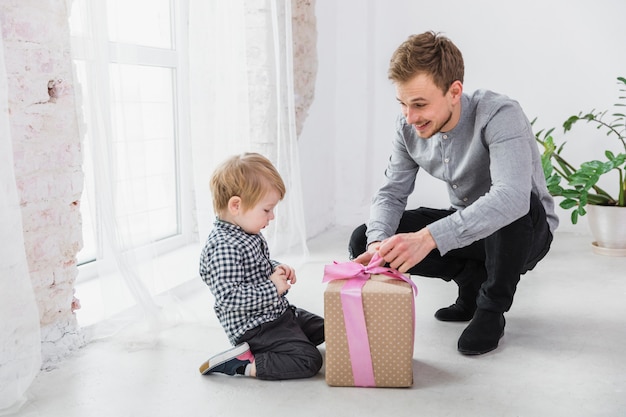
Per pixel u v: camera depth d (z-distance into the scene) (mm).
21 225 1560
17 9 1638
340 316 1577
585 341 1909
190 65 2264
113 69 1874
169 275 2293
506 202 1632
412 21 3508
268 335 1706
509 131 1693
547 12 3279
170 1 2309
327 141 3596
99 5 1785
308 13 3199
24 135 1689
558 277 2570
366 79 3570
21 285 1557
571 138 3357
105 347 1916
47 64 1739
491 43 3396
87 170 1888
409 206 3680
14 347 1547
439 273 2045
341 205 3768
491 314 1833
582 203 2844
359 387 1629
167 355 1855
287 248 2859
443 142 1828
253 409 1517
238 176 1689
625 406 1509
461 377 1676
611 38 3205
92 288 2232
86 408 1536
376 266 1685
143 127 1988
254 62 2699
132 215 1981
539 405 1519
